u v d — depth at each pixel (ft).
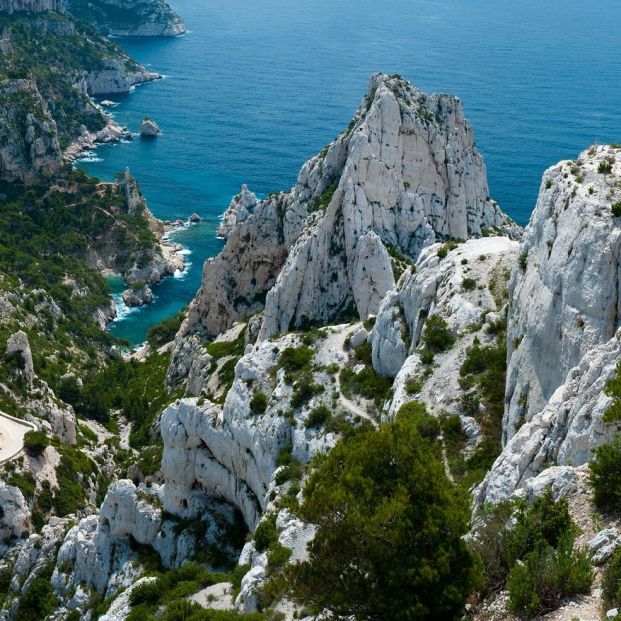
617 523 110.42
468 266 238.89
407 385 215.72
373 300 345.92
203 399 262.67
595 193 167.02
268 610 171.32
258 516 236.22
